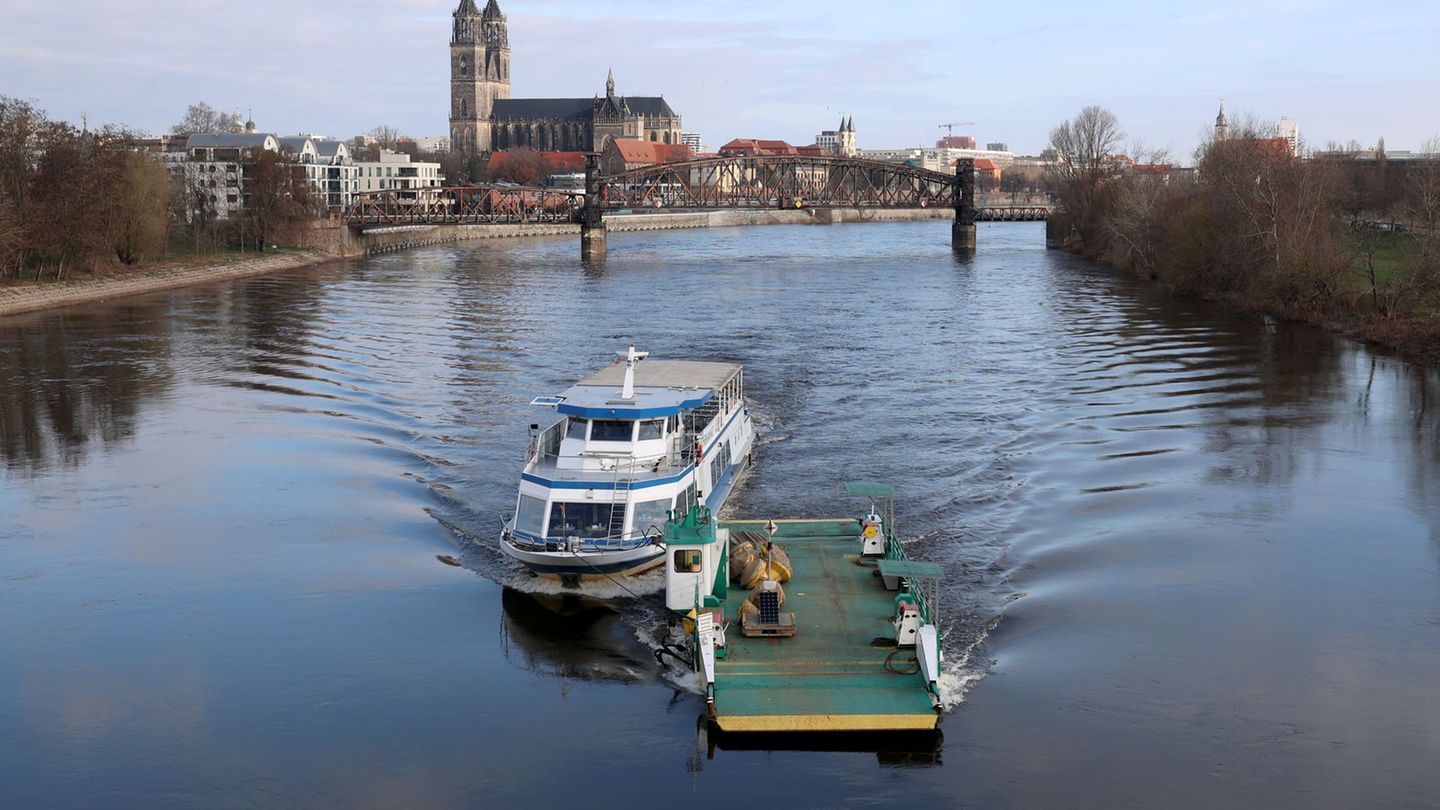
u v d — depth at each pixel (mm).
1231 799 29719
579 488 43625
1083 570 44156
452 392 76562
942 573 39188
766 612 36375
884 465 58156
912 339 101062
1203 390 77312
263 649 38250
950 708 33812
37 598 42500
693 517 39344
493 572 44531
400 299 135750
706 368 56562
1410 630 39188
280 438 64500
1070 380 81000
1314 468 58156
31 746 32469
